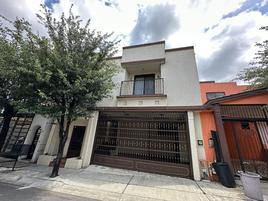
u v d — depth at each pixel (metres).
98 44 6.44
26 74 5.21
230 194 4.35
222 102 6.55
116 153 7.72
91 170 6.55
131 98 8.30
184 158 6.62
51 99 5.57
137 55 9.51
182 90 7.77
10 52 5.88
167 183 5.24
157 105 7.71
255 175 4.31
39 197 3.75
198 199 3.97
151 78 9.55
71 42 6.19
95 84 5.95
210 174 5.81
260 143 6.95
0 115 8.15
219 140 6.00
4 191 4.03
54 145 8.82
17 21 6.52
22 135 9.71
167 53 9.07
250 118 6.27
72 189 4.43
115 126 8.38
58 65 5.42
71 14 6.27
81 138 9.29
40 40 5.52
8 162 7.79
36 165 7.41
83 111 6.12
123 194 4.15
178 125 7.29
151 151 7.26
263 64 5.68
